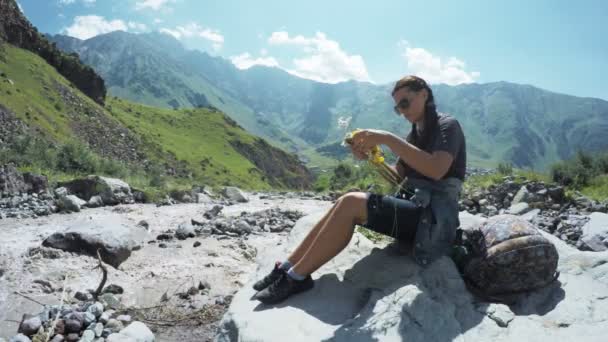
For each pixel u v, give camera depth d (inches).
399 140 149.3
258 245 313.9
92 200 450.6
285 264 160.4
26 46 5413.4
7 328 191.3
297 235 210.5
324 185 792.9
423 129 158.7
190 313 208.2
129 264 268.7
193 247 306.3
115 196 472.4
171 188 575.5
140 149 5162.4
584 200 426.3
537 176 597.3
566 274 162.1
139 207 457.4
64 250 272.7
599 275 158.7
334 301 153.3
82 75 5979.3
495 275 148.8
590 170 578.2
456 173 156.1
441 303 140.6
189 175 5403.5
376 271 164.4
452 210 154.8
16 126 3184.1
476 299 151.9
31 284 229.6
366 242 191.8
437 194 155.7
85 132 4490.7
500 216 163.0
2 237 303.7
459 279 148.3
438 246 153.8
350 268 171.8
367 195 154.3
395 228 154.9
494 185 479.5
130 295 226.4
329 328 138.1
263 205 526.3
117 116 6225.4
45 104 4291.3
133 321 194.9
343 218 153.5
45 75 4928.6
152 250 297.4
